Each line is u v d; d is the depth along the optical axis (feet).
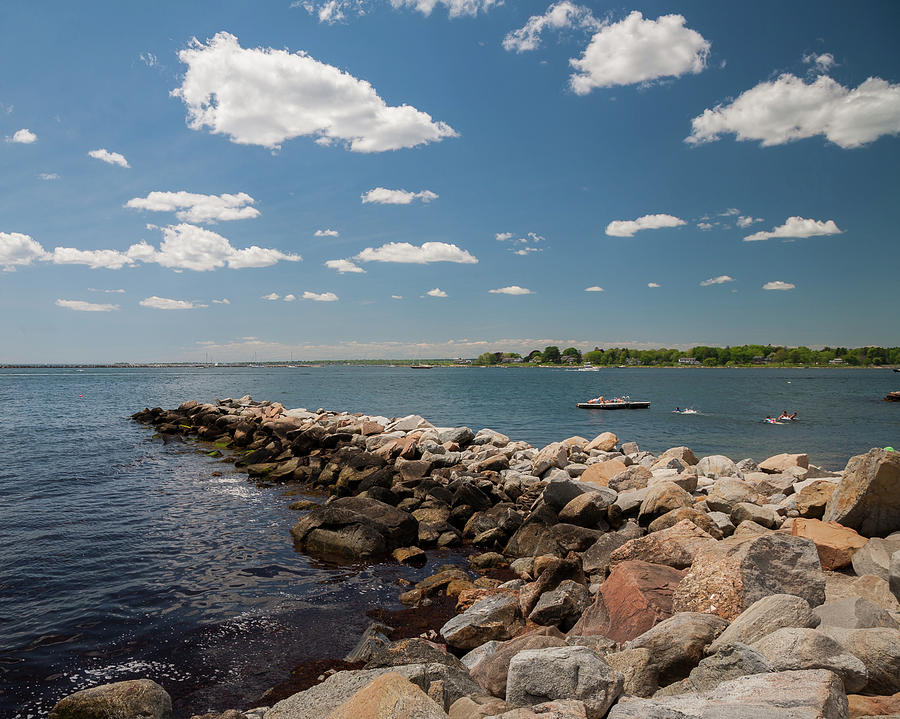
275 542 52.85
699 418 187.42
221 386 402.72
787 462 70.74
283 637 34.27
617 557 36.09
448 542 54.29
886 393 335.67
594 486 54.34
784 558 27.48
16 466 88.74
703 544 33.35
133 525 57.06
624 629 27.25
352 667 30.48
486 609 34.06
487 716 18.37
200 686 28.91
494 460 76.43
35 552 48.34
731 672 18.92
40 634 34.19
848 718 15.70
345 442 101.45
